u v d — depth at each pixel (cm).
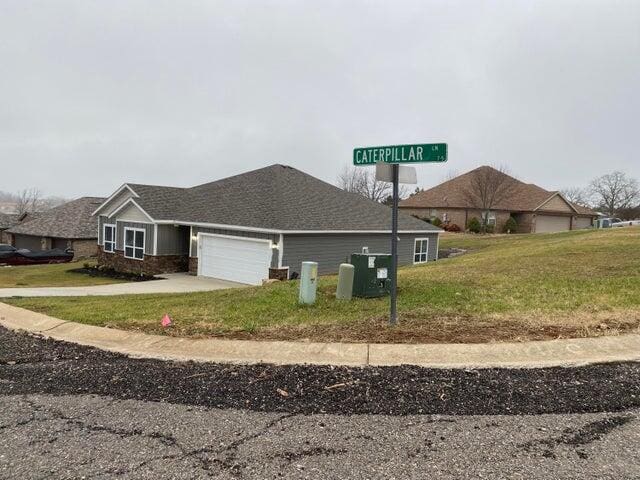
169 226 2288
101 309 855
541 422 378
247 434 364
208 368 511
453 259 1845
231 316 731
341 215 2202
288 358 531
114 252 2498
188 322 705
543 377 465
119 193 2459
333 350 548
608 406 405
